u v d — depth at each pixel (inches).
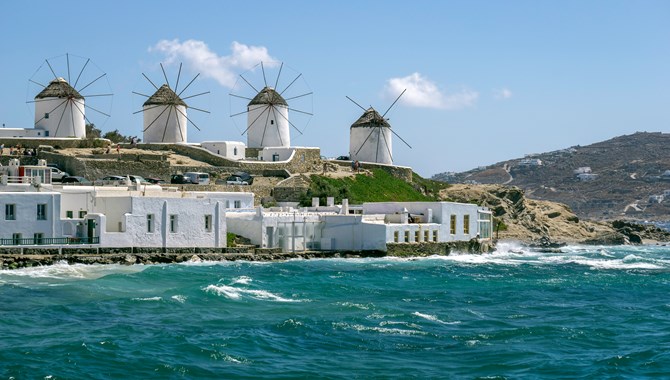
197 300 2503.7
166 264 3405.5
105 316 2241.6
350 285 2955.2
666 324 2397.9
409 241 4183.1
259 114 6284.5
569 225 7121.1
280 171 5521.7
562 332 2239.2
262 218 3885.3
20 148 5093.5
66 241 3336.6
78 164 4753.9
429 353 1983.3
